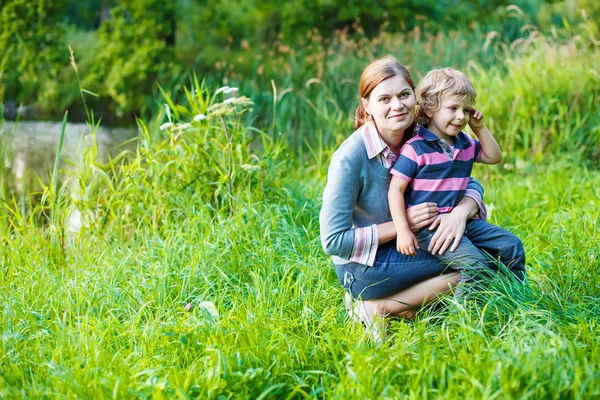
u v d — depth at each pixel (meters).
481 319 2.79
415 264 3.03
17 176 6.57
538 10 16.66
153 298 3.44
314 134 8.20
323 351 2.84
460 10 13.43
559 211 4.70
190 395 2.45
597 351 2.58
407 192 3.05
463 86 2.91
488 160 3.17
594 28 8.70
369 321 3.12
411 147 2.94
